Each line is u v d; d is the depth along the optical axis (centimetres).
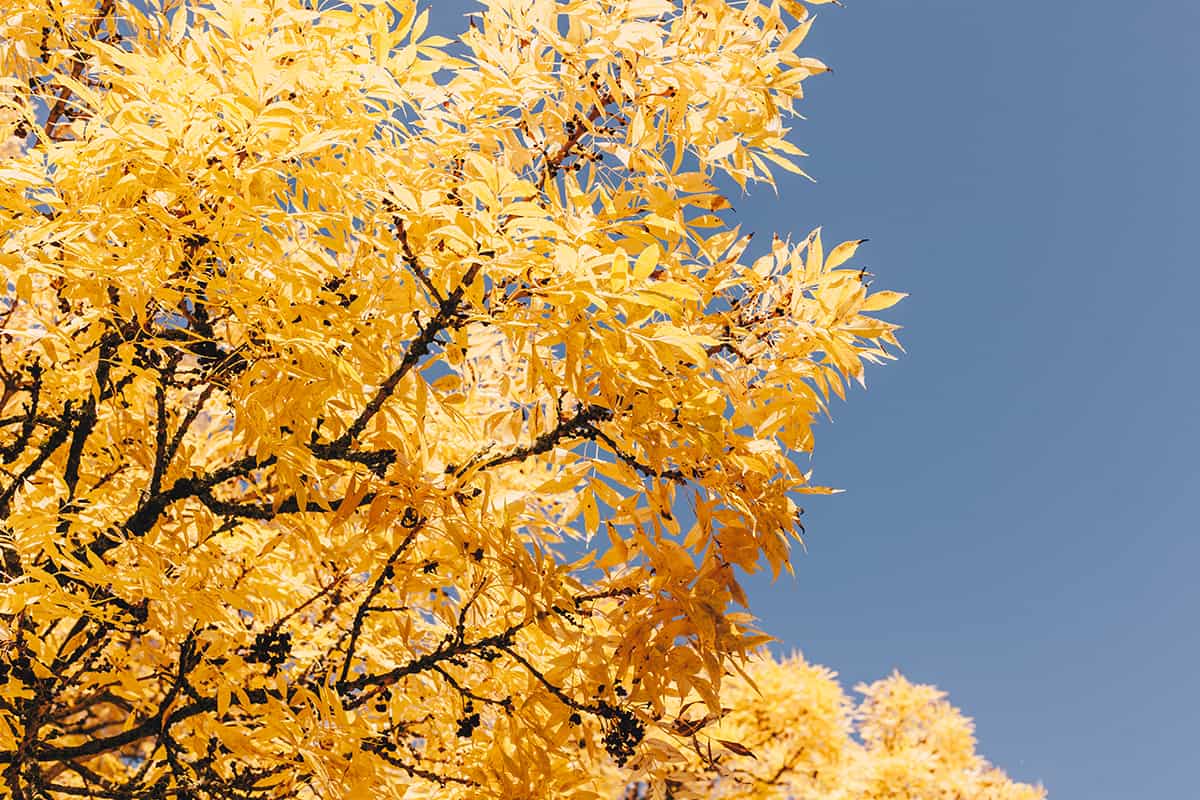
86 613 295
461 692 308
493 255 261
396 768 326
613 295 237
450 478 293
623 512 291
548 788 312
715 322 290
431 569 299
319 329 271
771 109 294
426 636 362
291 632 379
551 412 313
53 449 350
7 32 323
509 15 294
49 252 262
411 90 299
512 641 301
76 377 383
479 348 347
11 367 406
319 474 284
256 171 256
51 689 311
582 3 262
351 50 307
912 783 1022
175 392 423
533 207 235
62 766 377
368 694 314
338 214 273
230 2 273
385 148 308
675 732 287
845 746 1021
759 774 930
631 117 294
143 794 319
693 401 273
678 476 286
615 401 272
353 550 307
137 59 253
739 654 274
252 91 248
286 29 291
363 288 284
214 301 282
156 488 328
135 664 390
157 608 291
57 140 356
